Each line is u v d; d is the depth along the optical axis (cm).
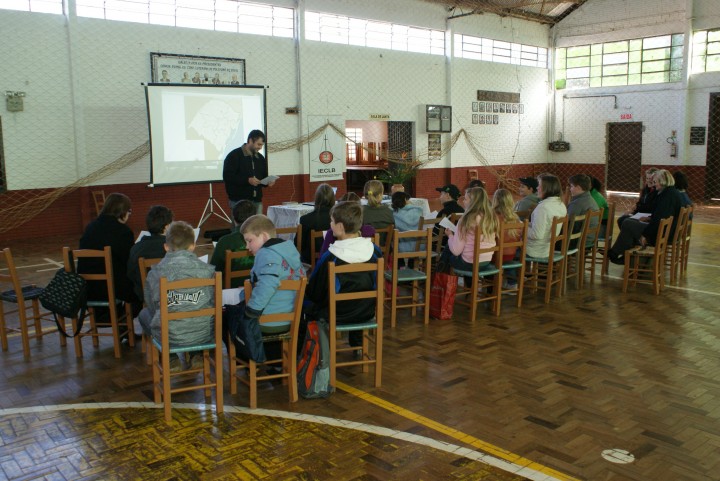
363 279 337
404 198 545
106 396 334
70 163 909
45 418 306
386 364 380
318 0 1138
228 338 331
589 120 1564
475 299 465
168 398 300
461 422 300
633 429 292
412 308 485
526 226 493
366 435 288
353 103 1224
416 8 1302
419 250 530
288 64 1121
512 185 1571
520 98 1564
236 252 376
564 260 538
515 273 554
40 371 370
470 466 259
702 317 476
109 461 265
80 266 396
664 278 587
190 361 358
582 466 259
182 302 299
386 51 1267
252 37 1066
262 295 297
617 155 1531
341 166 1223
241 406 321
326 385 330
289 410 316
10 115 849
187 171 923
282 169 1141
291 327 321
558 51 1609
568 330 445
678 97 1389
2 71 834
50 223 902
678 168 1410
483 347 410
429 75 1357
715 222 1028
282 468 259
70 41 880
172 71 981
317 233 476
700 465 259
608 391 337
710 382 349
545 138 1647
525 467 258
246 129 982
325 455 269
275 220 677
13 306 526
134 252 376
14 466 261
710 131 1357
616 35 1480
